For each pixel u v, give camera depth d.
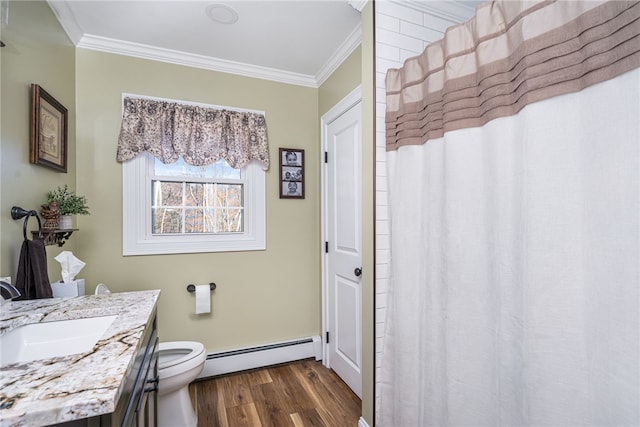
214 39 1.98
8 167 1.20
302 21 1.80
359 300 1.92
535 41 0.86
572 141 0.80
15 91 1.25
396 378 1.38
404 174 1.36
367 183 1.56
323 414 1.75
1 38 1.16
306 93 2.54
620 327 0.72
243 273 2.31
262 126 2.35
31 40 1.38
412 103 1.34
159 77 2.10
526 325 0.87
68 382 0.58
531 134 0.86
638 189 0.69
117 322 0.94
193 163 2.12
